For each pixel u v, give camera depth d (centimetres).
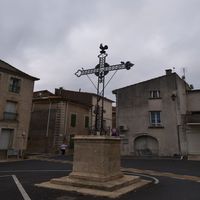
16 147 2588
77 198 665
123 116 2817
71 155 2841
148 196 698
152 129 2627
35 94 3769
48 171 1361
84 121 3534
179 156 2402
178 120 2520
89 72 897
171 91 2625
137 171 1374
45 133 3173
